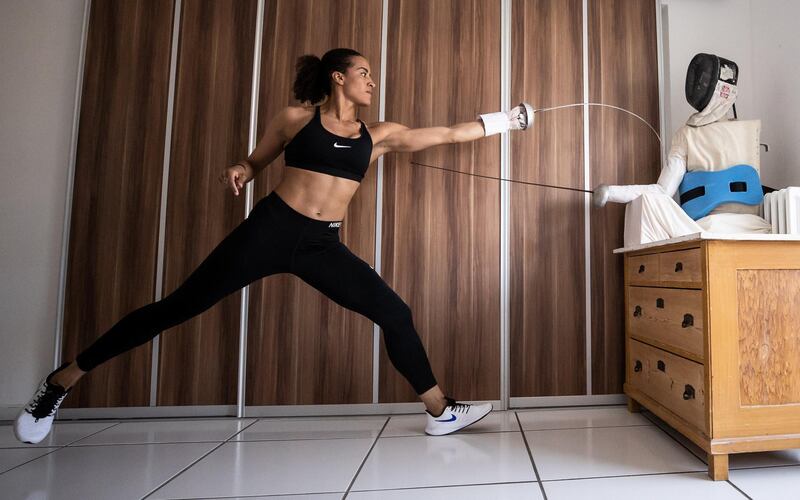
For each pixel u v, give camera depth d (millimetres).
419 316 1974
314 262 1495
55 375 1478
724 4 2221
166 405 1889
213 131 1977
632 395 1825
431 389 1617
